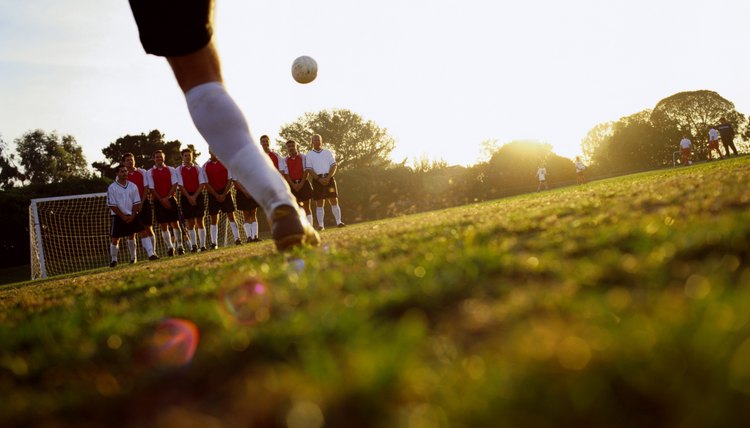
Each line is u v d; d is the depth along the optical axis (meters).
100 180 46.50
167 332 1.76
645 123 61.66
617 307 1.34
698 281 1.48
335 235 6.96
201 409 1.10
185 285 3.22
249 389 1.13
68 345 1.81
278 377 1.18
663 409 0.84
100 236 24.38
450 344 1.26
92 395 1.29
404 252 3.11
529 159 49.66
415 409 0.91
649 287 1.58
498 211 6.25
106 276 6.98
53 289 5.67
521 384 0.93
